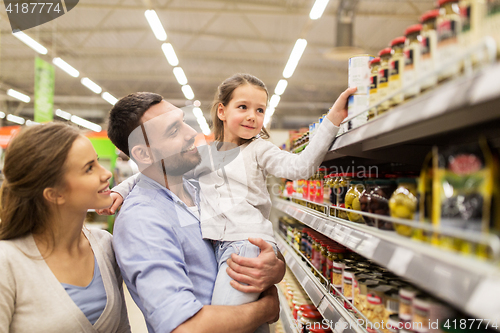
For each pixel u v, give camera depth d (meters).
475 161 0.66
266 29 9.75
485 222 0.63
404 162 1.32
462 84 0.59
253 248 1.29
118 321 1.27
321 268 1.86
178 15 9.18
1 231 1.11
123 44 10.84
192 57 12.07
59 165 1.08
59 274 1.14
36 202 1.10
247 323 1.10
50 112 7.71
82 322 1.13
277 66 12.64
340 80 13.32
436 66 0.78
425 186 0.82
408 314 0.97
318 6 4.85
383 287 1.13
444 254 0.69
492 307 0.51
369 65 1.16
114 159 7.01
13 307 1.07
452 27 0.74
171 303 1.01
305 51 10.80
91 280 1.22
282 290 3.08
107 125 1.38
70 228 1.16
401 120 0.78
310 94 15.62
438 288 0.63
